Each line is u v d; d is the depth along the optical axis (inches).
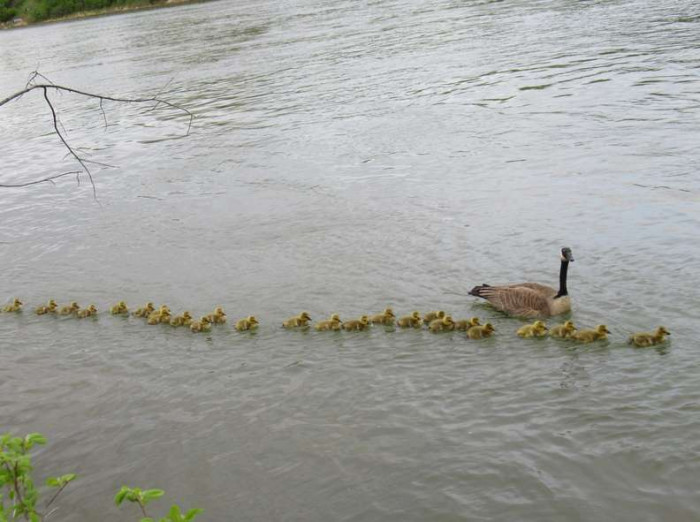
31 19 4259.4
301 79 1637.6
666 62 1300.4
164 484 425.7
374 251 733.9
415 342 556.7
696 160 860.6
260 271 720.3
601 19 1814.7
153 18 3545.8
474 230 754.8
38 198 1057.5
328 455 433.4
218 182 1027.9
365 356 541.6
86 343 606.2
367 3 2967.5
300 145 1148.5
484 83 1364.4
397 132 1143.6
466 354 531.2
